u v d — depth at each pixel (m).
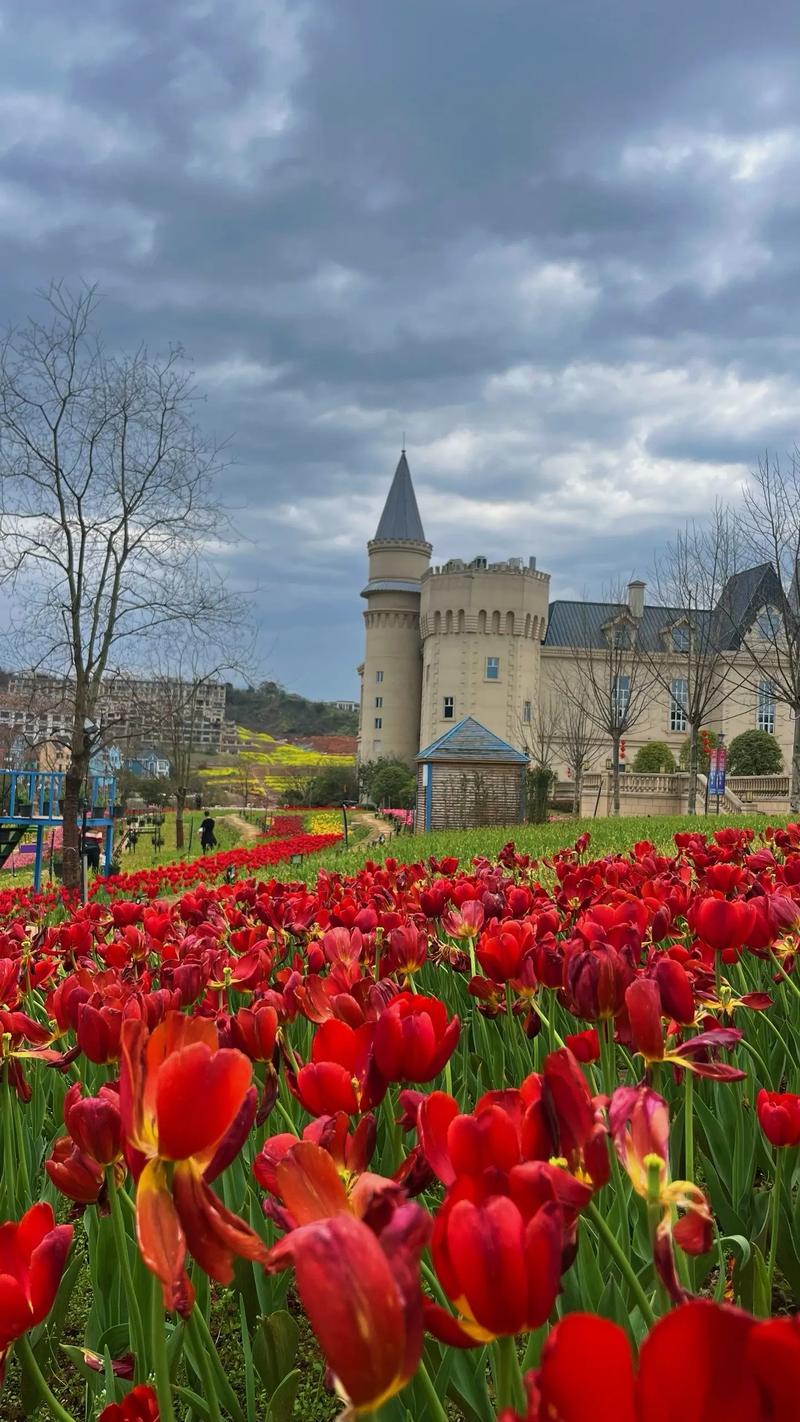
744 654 65.69
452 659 71.44
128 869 27.70
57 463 15.46
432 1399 1.18
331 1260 0.68
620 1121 1.09
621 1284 1.92
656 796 52.91
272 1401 1.76
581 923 2.78
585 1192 0.98
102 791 30.00
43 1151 3.23
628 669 68.31
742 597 50.16
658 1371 0.59
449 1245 0.83
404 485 87.25
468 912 3.31
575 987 1.95
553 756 69.50
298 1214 1.00
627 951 2.38
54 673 17.33
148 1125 0.99
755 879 3.96
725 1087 2.81
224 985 3.04
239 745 134.88
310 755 134.62
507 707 70.38
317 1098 1.45
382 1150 2.60
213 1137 0.96
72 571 15.66
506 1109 1.18
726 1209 2.40
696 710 36.75
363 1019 1.89
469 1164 1.00
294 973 2.46
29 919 8.18
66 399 15.49
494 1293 0.81
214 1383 1.60
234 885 6.05
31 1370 1.28
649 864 4.98
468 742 34.84
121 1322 2.26
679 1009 1.87
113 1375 1.79
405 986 2.70
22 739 18.81
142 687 20.86
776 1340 0.57
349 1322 0.67
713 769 35.28
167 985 3.13
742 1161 2.54
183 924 4.89
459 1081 3.34
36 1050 2.36
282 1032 2.36
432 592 72.56
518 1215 0.83
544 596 72.81
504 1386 0.88
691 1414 0.59
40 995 3.90
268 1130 2.74
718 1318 0.59
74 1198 1.62
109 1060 2.04
